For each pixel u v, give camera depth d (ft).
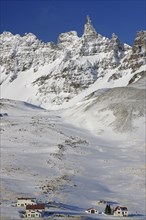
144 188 310.86
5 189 269.64
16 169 321.93
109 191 300.81
